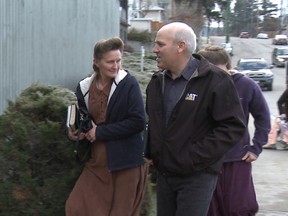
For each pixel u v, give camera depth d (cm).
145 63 1656
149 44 3547
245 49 6412
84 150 362
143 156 352
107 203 352
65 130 373
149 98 333
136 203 360
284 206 595
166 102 321
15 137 366
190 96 311
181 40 314
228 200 403
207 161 308
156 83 331
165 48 315
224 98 309
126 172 351
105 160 351
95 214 347
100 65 345
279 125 971
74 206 348
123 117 347
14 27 645
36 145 370
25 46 693
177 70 318
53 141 369
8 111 385
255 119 411
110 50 340
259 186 687
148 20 4759
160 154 319
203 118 312
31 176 368
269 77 2556
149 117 331
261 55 5659
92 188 353
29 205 365
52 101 378
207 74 312
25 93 403
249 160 406
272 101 2009
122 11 3447
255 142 407
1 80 598
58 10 877
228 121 308
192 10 3662
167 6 6725
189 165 308
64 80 924
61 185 369
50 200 367
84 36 1081
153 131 324
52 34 841
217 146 305
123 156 348
